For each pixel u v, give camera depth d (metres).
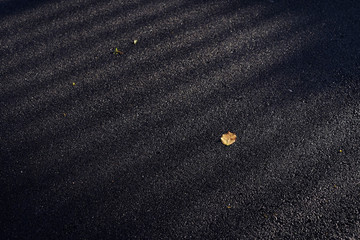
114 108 2.93
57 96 3.00
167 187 2.45
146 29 3.55
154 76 3.15
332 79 3.08
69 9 3.76
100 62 3.26
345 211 2.32
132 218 2.31
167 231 2.25
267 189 2.44
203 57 3.29
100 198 2.39
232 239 2.21
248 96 2.98
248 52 3.31
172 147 2.67
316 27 3.50
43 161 2.59
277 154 2.62
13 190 2.43
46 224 2.28
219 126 2.79
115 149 2.66
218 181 2.48
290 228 2.25
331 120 2.81
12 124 2.81
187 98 2.98
